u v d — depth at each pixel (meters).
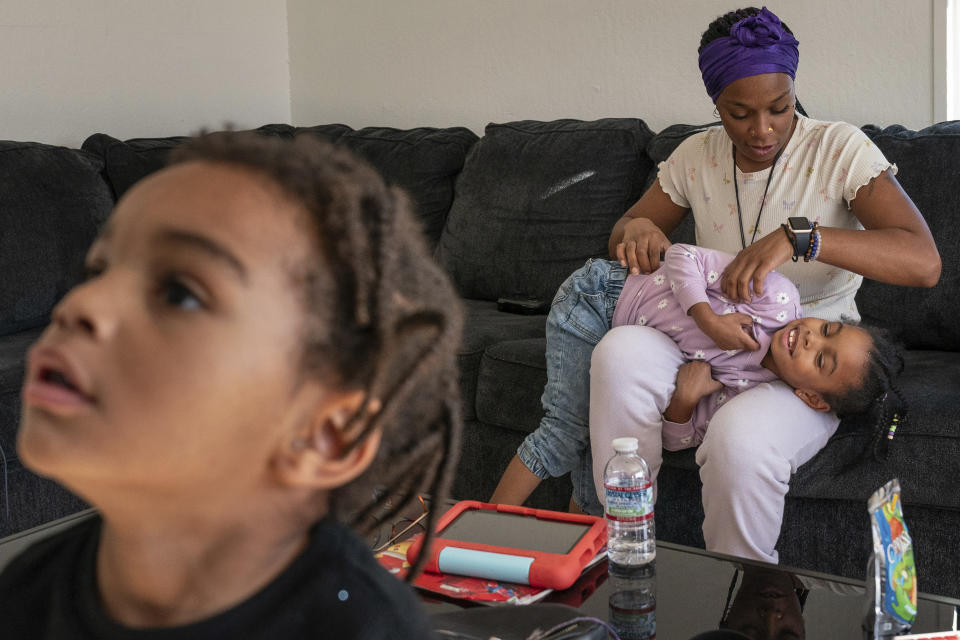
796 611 1.13
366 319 0.41
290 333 0.38
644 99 3.07
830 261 1.81
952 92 2.60
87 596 0.44
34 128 3.27
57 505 2.26
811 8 2.74
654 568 1.26
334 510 0.48
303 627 0.42
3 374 2.22
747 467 1.67
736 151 2.05
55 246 2.78
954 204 2.21
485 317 2.61
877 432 1.77
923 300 2.21
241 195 0.38
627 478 1.30
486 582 1.21
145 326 0.36
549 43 3.23
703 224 2.11
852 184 1.92
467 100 3.46
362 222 0.42
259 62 3.88
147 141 3.25
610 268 2.08
